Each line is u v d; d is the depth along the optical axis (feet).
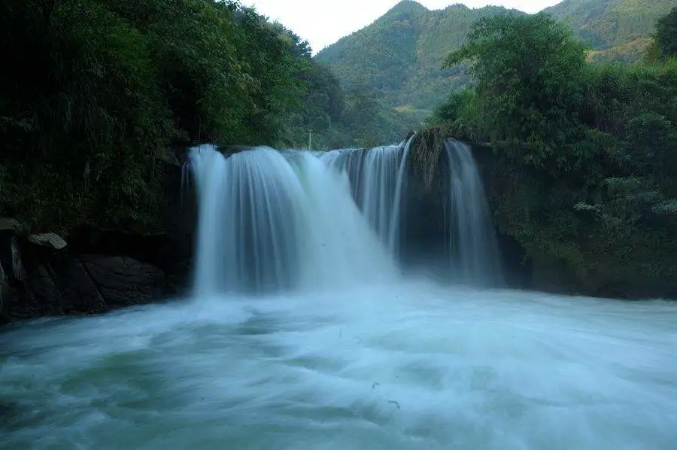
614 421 17.42
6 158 31.68
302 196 48.57
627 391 19.94
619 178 43.01
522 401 18.98
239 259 44.91
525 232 46.85
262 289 45.50
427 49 524.52
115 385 21.95
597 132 44.80
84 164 35.68
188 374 23.18
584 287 44.70
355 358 24.59
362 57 494.59
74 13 33.83
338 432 16.96
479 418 17.75
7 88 30.86
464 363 23.08
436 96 387.34
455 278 50.42
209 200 43.70
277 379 22.24
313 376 22.45
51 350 27.35
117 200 38.17
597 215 44.75
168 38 41.37
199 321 34.32
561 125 45.16
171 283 42.09
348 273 49.16
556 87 45.29
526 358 23.71
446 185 49.37
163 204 41.96
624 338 27.84
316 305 40.09
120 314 36.06
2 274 30.89
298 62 76.18
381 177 50.83
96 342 29.01
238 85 47.26
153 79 42.83
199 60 42.83
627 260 43.16
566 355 24.25
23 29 29.71
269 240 46.32
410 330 29.07
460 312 35.76
